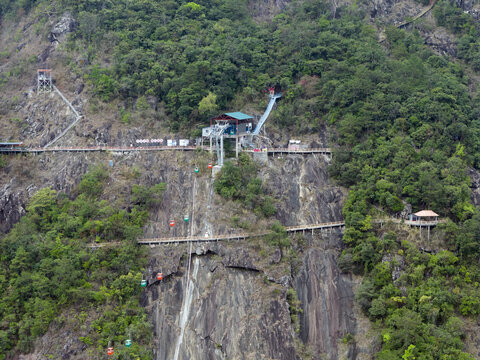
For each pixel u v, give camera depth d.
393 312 126.81
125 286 129.12
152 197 146.25
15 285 126.88
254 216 144.12
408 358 117.38
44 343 121.81
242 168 152.50
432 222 137.00
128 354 119.94
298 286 137.38
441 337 117.94
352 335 131.50
